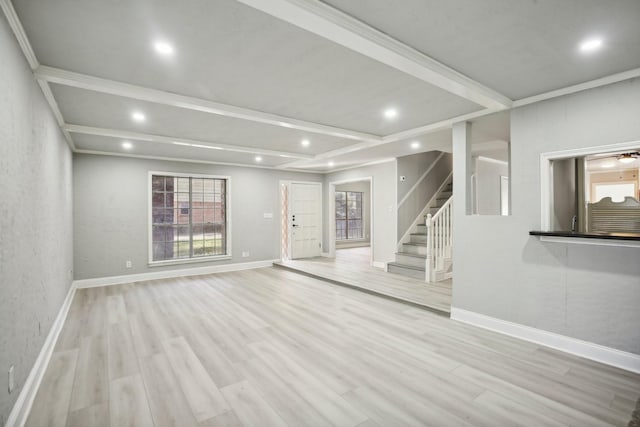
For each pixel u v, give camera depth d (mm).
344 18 1768
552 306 2949
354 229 11430
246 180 7234
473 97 2832
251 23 1862
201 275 6445
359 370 2580
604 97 2625
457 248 3693
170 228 6367
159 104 3213
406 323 3635
